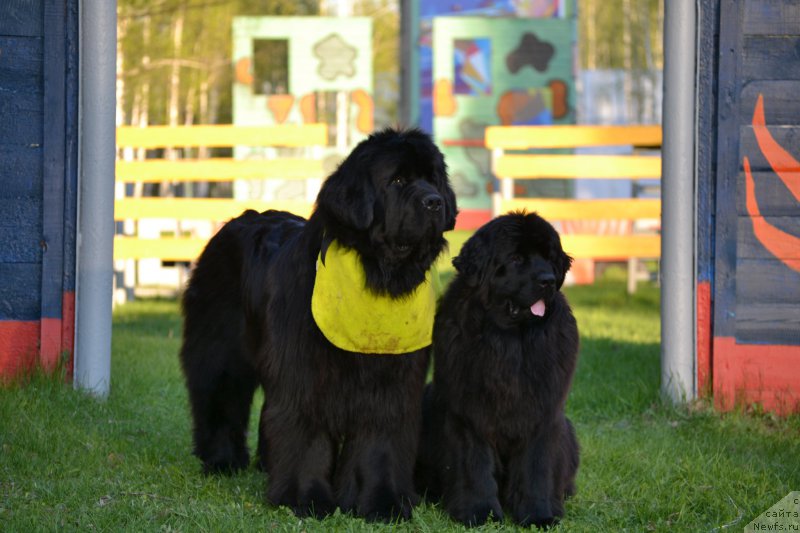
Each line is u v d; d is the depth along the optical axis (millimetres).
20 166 5777
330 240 3943
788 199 5988
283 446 4082
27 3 5742
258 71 26828
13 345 5812
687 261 5977
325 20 16219
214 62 21641
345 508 4090
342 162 4004
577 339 4293
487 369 4070
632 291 12930
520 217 4164
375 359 3979
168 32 20797
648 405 6234
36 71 5766
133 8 14070
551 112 21641
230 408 4812
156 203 10805
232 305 4746
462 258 4223
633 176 11000
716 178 5973
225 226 4945
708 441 5352
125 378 6664
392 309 3889
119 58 16531
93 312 5824
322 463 4113
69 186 5797
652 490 4480
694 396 6043
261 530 3744
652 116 34688
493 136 11117
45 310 5805
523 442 4156
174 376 7051
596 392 6652
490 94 21656
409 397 4086
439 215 3820
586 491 4559
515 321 4074
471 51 21641
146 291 12578
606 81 35281
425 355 4160
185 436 5512
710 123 5984
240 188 14258
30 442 4738
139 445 5125
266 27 16203
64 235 5812
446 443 4227
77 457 4691
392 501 4062
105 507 3973
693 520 4082
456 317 4234
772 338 6020
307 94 16312
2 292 5801
